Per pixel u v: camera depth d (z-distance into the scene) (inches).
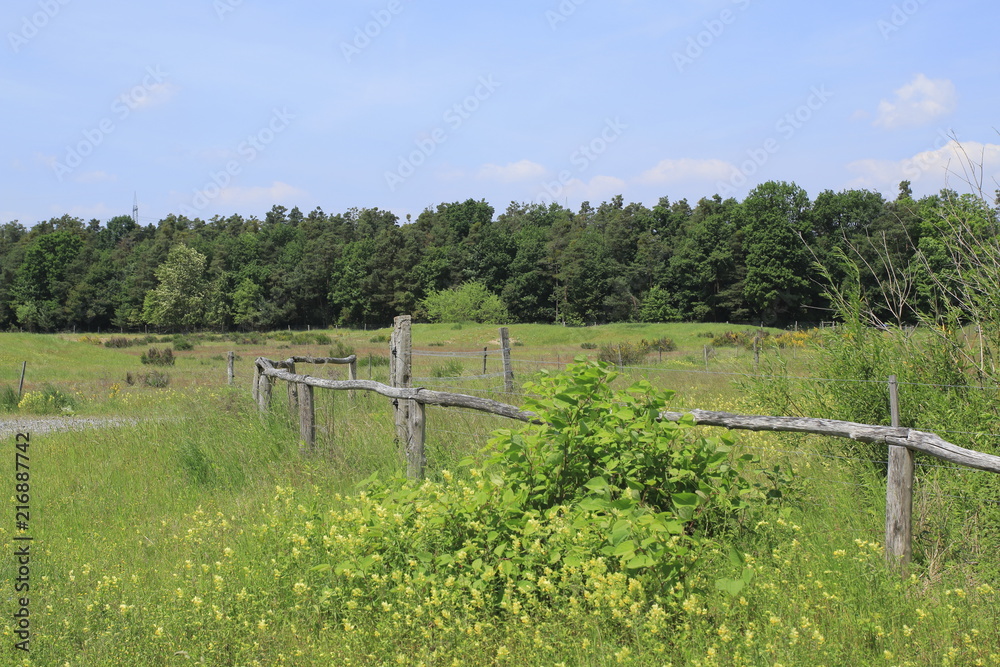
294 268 4077.3
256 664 140.4
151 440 367.9
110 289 3929.6
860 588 154.3
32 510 261.1
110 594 172.7
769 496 199.2
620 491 171.6
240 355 1927.9
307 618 158.4
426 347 1921.8
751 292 2876.5
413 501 184.7
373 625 150.7
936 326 243.0
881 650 134.6
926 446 163.8
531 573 152.0
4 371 1139.3
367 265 3912.4
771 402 264.5
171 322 3604.8
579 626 137.3
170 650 148.2
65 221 5866.1
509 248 3865.7
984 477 193.9
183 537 215.8
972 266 236.8
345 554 171.0
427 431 316.8
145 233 5703.7
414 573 160.7
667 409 209.8
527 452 179.9
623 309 3341.5
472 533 169.8
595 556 155.8
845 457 225.0
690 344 1737.2
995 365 226.7
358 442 317.4
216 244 4308.6
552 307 3614.7
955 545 178.5
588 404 180.5
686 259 3164.4
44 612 166.2
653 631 128.1
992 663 127.6
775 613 145.6
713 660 125.4
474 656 135.6
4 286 4106.8
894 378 223.9
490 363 877.8
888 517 170.7
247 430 350.0
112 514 257.6
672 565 150.6
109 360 1507.1
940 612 143.8
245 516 237.5
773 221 2822.3
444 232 4453.7
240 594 159.9
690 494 165.6
